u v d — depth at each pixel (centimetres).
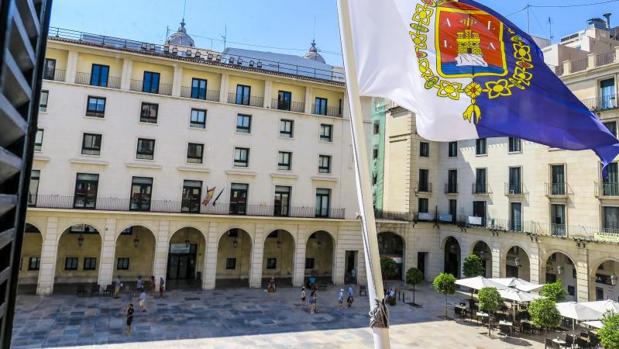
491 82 693
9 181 360
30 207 2948
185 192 3450
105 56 3347
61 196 3112
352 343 2228
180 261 3753
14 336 2100
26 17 343
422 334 2441
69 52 3219
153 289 3111
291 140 3794
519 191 3562
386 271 3459
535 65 719
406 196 4350
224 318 2602
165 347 2041
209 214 3400
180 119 3475
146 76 3472
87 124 3222
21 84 331
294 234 3700
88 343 2044
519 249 3712
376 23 680
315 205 3834
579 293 3019
